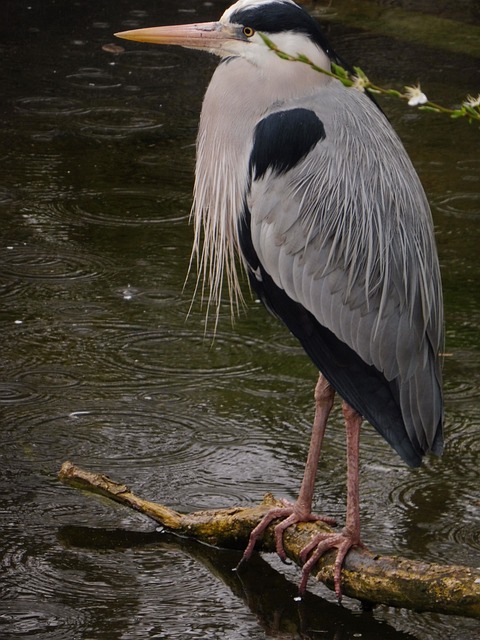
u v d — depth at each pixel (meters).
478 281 10.77
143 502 6.86
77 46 18.45
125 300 10.24
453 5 20.47
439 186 13.08
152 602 6.23
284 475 7.60
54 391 8.62
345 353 6.30
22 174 13.27
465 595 5.64
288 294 6.34
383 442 8.15
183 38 6.33
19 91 16.28
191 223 12.02
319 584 6.41
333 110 6.27
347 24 19.84
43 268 10.83
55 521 6.99
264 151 6.26
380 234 6.15
